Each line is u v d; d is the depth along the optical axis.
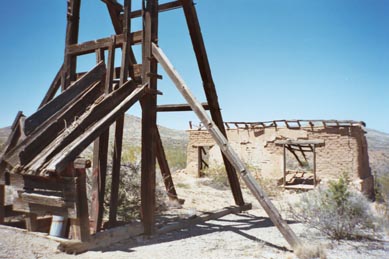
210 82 8.47
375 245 5.93
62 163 4.81
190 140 22.38
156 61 7.06
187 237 6.40
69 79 7.41
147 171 6.57
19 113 5.97
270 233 6.81
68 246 4.79
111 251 5.19
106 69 7.00
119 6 8.11
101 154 6.72
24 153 5.30
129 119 62.78
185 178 20.69
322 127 18.03
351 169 17.14
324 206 6.91
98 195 6.55
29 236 5.26
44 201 5.11
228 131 21.17
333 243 6.03
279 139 19.30
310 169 22.67
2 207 5.82
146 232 6.43
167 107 8.92
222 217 8.64
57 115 5.98
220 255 5.19
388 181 18.77
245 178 6.00
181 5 7.93
